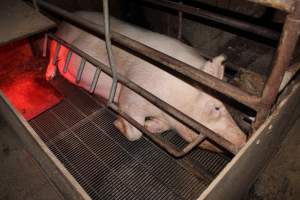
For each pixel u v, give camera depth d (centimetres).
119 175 220
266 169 224
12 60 338
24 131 162
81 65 226
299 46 223
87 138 249
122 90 235
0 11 249
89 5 359
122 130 233
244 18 264
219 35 293
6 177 162
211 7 286
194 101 201
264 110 120
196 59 217
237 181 148
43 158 155
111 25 264
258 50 268
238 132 194
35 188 154
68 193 138
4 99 170
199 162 226
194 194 205
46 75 310
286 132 221
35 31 226
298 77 169
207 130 149
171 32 342
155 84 211
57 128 260
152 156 232
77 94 296
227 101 208
